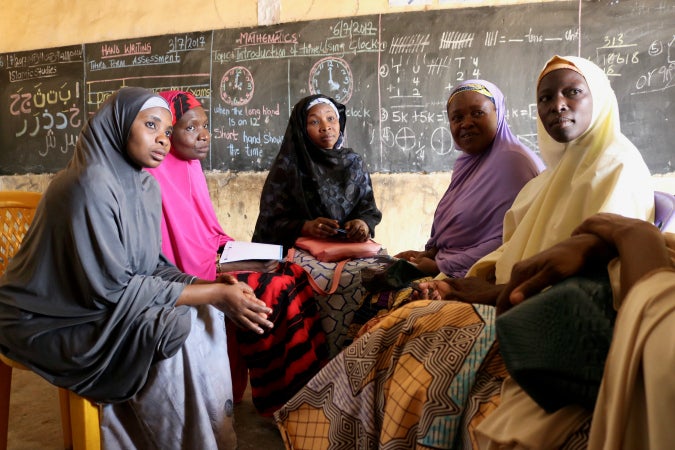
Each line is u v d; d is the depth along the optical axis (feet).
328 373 4.91
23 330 5.19
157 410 5.33
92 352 5.07
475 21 13.75
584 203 4.95
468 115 6.93
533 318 3.29
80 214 5.12
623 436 2.58
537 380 3.20
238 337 6.71
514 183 6.57
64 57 16.62
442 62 14.03
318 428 4.87
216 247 8.14
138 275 5.47
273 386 6.70
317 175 8.63
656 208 5.02
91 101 16.56
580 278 3.38
